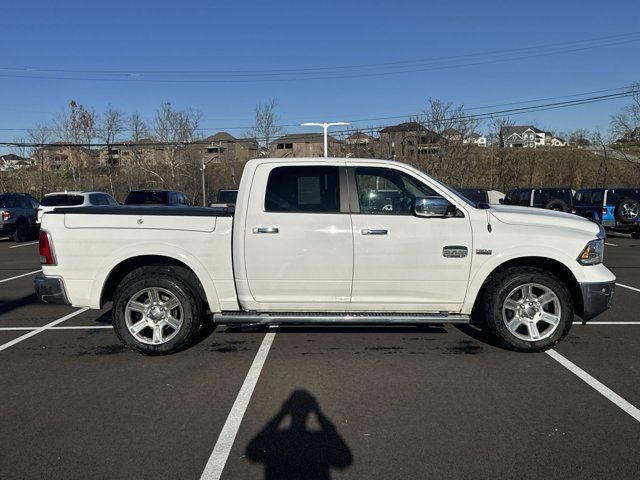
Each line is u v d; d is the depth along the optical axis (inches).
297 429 144.7
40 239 205.6
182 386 176.7
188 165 2032.5
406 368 193.2
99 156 2266.2
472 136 1631.4
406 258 200.2
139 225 202.1
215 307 205.9
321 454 131.0
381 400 163.9
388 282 201.9
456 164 1611.7
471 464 125.7
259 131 1978.3
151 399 165.8
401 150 1736.0
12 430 144.6
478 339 230.7
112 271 207.8
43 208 689.0
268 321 201.8
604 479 119.1
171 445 135.9
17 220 708.7
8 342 230.1
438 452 131.4
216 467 125.1
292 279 201.8
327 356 207.3
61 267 203.5
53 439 139.3
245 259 201.0
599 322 260.5
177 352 211.5
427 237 200.1
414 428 144.7
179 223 202.7
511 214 205.9
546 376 184.4
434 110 1608.0
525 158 1913.1
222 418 151.9
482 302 209.6
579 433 141.3
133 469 124.3
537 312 205.8
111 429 145.0
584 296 202.4
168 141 2034.9
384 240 199.5
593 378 182.4
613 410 155.9
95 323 264.5
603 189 717.9
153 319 205.6
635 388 173.5
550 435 140.2
